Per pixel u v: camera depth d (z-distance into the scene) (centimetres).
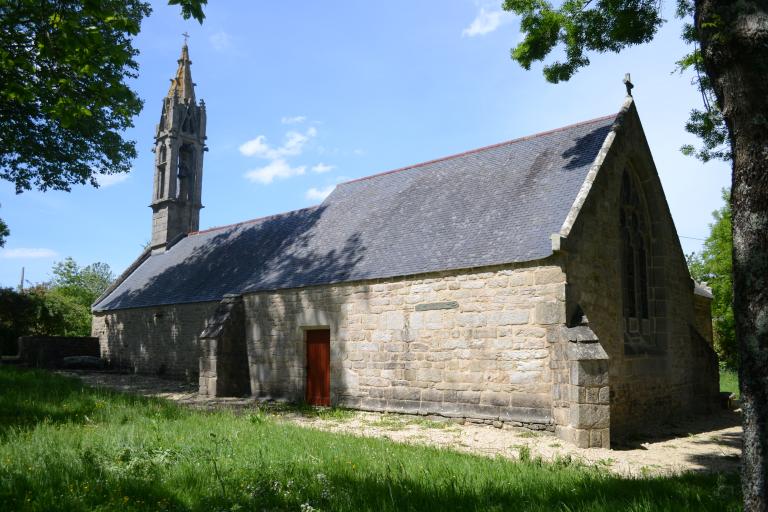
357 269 1588
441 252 1430
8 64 939
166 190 2973
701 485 639
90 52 912
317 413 1449
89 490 512
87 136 1981
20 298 3097
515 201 1446
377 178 2058
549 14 1227
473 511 503
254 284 1902
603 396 1095
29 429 805
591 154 1422
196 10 784
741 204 427
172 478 568
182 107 3064
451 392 1325
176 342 2300
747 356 409
